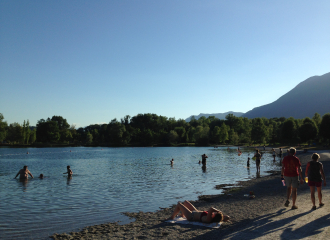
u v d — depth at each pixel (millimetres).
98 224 10188
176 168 32406
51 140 136250
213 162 41219
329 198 11992
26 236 8867
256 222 8812
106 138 151750
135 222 10188
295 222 8484
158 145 145875
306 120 105438
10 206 13219
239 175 25219
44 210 12383
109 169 31969
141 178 23422
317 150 71125
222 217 8977
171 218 10109
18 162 44844
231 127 172000
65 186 19312
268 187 17797
